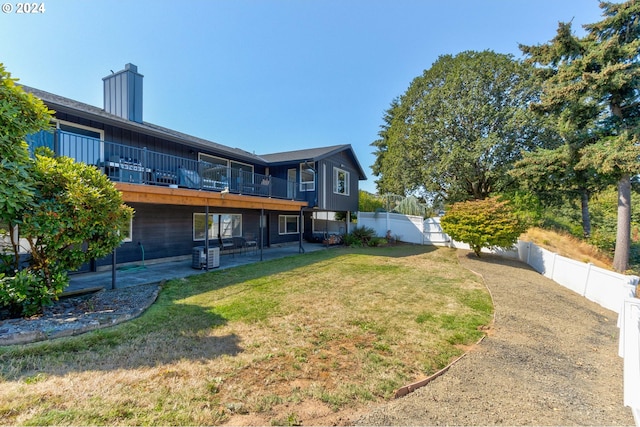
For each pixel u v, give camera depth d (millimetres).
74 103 7996
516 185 18188
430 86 21328
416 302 5629
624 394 2785
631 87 10688
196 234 10906
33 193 3656
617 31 11352
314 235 17422
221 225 12047
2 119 3471
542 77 13664
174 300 5293
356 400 2561
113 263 5895
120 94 9688
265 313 4715
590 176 12367
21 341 3271
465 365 3334
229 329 4012
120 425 2055
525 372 3299
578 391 2979
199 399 2418
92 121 7793
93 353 3127
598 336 4609
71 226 4070
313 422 2250
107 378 2652
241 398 2479
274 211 15242
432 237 15938
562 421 2457
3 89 3506
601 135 11781
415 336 4035
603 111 11922
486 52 19219
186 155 10539
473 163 18562
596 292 6578
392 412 2428
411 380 2926
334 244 15602
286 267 8914
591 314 5738
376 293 6184
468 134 19016
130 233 8680
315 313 4812
